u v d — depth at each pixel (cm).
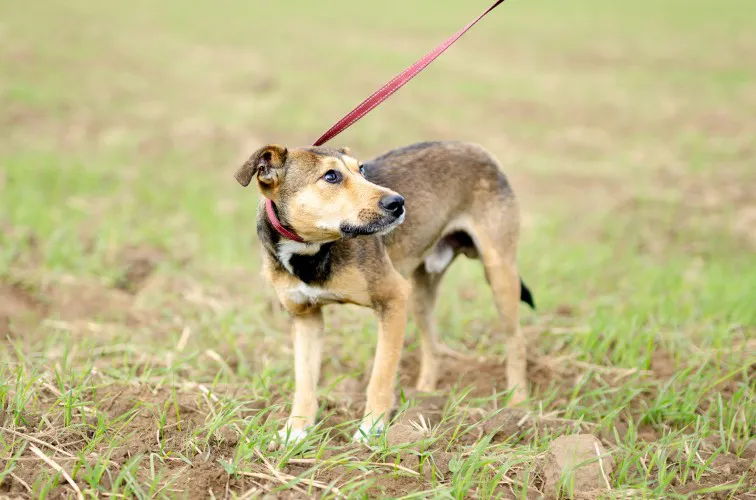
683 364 621
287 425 502
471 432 516
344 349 661
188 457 457
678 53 2397
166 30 2491
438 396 566
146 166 1191
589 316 717
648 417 541
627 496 432
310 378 523
